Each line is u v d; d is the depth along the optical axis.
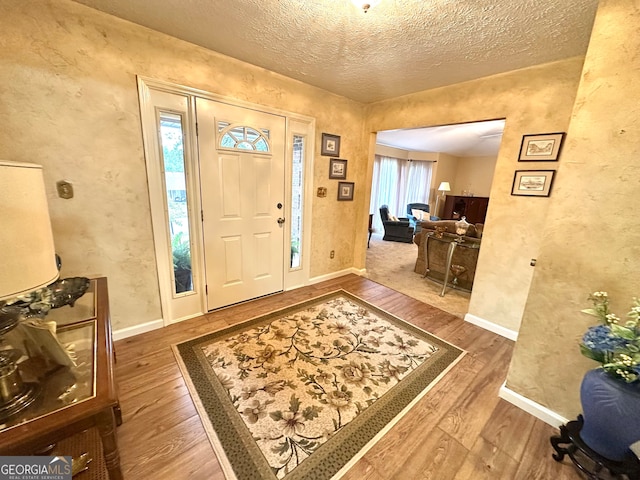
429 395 1.66
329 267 3.60
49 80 1.57
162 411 1.46
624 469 1.08
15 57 1.46
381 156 7.04
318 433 1.38
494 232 2.39
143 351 1.96
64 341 1.02
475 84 2.40
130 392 1.58
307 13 1.54
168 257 2.22
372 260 4.68
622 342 1.05
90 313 1.22
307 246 3.24
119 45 1.74
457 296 3.21
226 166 2.39
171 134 2.10
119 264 2.00
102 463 1.15
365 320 2.54
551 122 2.02
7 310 0.81
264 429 1.39
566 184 1.34
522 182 2.19
